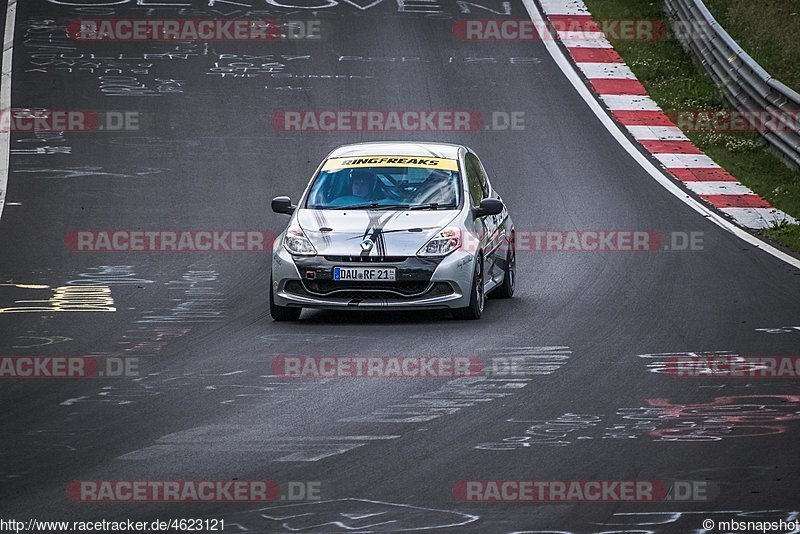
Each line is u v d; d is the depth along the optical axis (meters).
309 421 28.03
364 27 97.31
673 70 89.44
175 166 68.69
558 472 23.91
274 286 41.25
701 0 90.50
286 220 59.44
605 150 73.19
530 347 36.41
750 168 70.88
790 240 55.97
